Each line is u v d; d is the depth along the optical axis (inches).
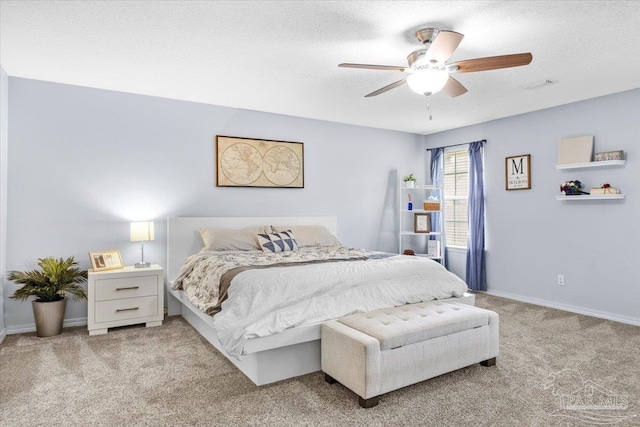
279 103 179.5
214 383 100.7
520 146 197.6
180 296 156.4
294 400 91.5
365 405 87.8
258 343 94.3
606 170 164.4
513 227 201.0
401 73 138.8
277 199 200.1
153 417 84.0
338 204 219.9
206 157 181.2
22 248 146.1
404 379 92.7
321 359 102.1
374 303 114.9
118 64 131.1
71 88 153.8
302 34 108.3
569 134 177.3
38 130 148.6
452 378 103.5
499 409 87.4
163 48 117.7
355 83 150.5
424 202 229.1
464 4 92.2
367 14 97.2
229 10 95.6
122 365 112.6
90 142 157.4
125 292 147.0
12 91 144.4
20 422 82.1
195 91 161.6
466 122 216.4
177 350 125.2
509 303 190.4
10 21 101.0
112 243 161.6
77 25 103.3
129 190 164.9
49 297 140.6
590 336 139.2
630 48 117.4
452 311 110.0
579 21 100.5
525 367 110.8
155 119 169.8
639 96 154.8
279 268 120.7
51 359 117.1
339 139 219.8
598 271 167.5
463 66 100.9
